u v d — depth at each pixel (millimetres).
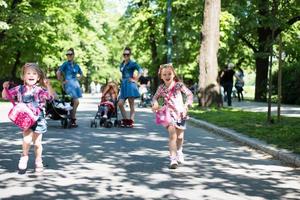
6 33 33031
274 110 21594
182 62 38312
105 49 54531
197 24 34219
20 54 39531
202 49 22031
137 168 8508
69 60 15742
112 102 16031
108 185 7129
